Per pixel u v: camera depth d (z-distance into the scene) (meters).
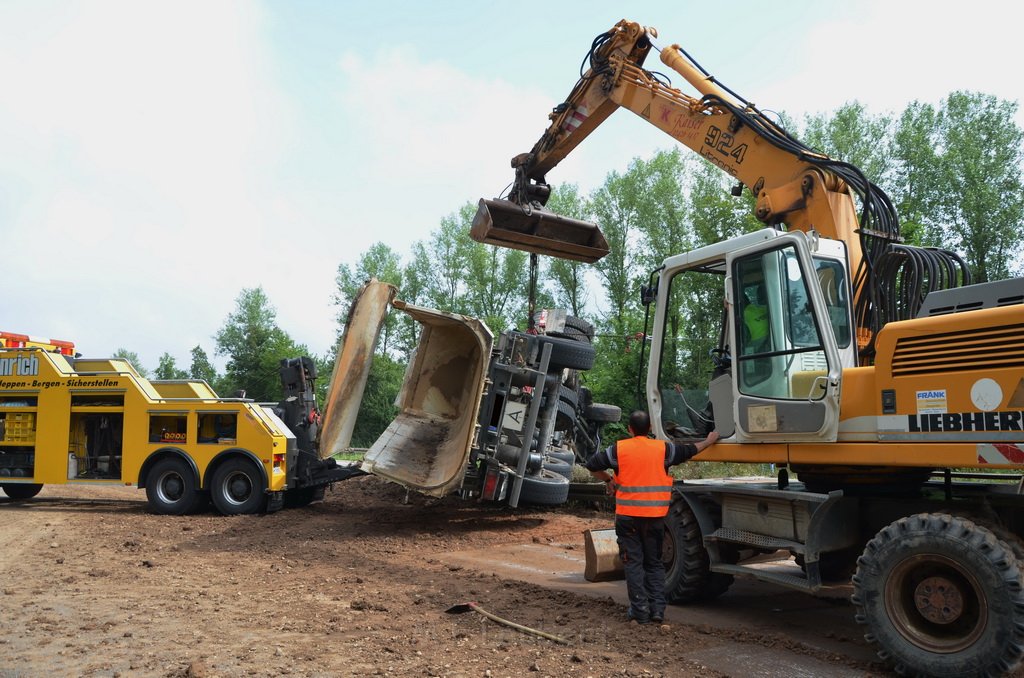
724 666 4.85
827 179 6.93
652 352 6.89
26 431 12.74
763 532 5.94
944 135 33.56
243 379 51.88
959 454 4.70
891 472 5.83
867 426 5.21
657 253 37.34
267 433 11.59
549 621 5.84
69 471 12.35
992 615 4.31
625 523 5.90
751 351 6.02
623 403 19.30
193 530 10.35
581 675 4.62
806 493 5.54
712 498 6.50
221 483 11.66
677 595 6.53
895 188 33.41
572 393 11.74
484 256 44.97
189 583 7.23
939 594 4.62
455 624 5.73
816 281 5.58
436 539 9.77
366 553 8.84
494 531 10.36
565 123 10.15
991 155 32.56
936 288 5.79
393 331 48.12
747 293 6.12
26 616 5.93
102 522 11.01
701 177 35.88
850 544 5.79
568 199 41.50
